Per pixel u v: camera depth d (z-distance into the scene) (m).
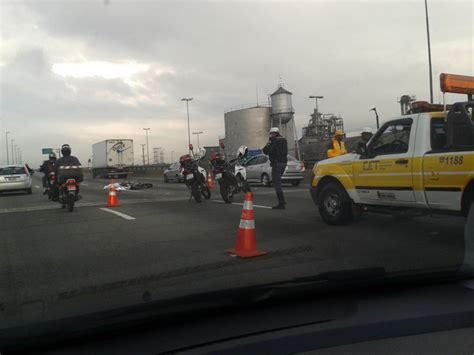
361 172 8.00
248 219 6.57
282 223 9.27
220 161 13.79
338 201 8.61
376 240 7.28
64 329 3.40
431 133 6.88
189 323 3.75
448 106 7.54
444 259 5.81
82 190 23.92
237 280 5.09
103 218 11.03
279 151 11.55
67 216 11.66
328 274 4.51
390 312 4.00
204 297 3.96
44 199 18.14
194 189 14.28
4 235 8.98
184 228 9.12
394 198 7.40
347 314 3.95
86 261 6.46
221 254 6.63
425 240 7.17
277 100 56.41
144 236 8.32
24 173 22.75
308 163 36.75
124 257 6.63
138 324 3.58
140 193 20.06
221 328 3.66
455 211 6.46
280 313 3.97
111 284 5.12
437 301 4.28
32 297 4.78
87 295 4.69
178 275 5.44
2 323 3.84
